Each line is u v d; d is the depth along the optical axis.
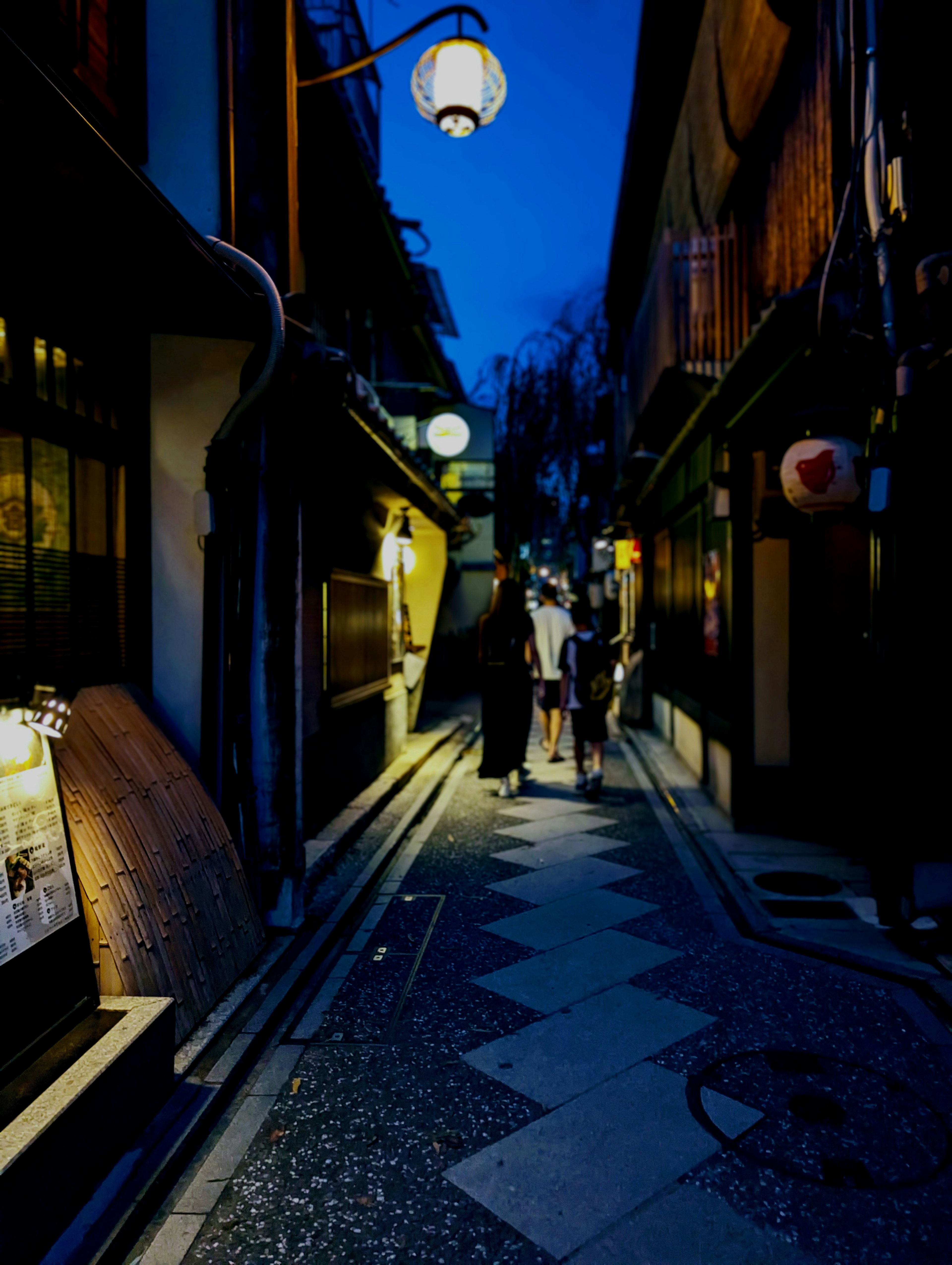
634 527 15.53
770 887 5.68
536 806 8.45
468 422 20.34
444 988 4.22
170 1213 2.59
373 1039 3.70
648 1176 2.74
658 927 5.05
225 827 4.51
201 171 4.75
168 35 4.76
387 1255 2.41
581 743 9.02
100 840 3.42
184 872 3.92
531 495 21.83
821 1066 3.42
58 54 3.70
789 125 7.08
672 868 6.27
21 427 3.50
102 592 4.23
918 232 4.56
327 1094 3.26
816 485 4.95
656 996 4.10
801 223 6.68
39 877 2.76
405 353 17.19
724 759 7.77
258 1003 3.91
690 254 8.47
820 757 7.09
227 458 4.47
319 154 8.12
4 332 3.43
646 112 12.48
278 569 4.77
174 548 4.70
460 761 11.30
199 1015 3.60
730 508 7.22
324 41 12.24
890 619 4.86
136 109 4.65
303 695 6.12
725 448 7.42
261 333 4.41
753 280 8.31
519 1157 2.85
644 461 12.53
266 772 4.75
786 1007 3.95
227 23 4.73
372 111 14.20
